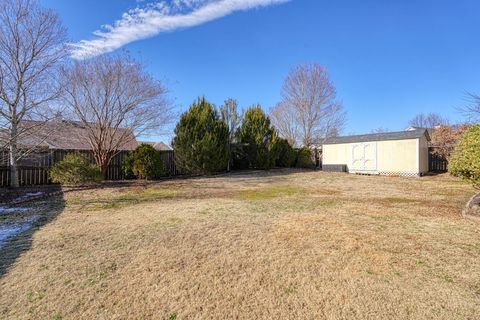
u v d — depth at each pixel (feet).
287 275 9.05
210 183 35.91
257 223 15.35
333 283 8.52
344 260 10.22
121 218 16.70
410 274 9.09
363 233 13.43
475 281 8.58
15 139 28.50
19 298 7.68
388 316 6.82
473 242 12.09
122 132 40.93
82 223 15.56
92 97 36.47
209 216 17.08
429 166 50.96
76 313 6.99
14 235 13.35
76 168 31.71
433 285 8.34
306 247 11.57
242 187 32.04
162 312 7.06
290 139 87.81
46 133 31.48
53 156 35.35
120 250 11.25
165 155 46.16
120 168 40.78
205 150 45.57
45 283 8.52
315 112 86.48
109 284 8.46
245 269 9.50
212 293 7.97
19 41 28.89
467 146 18.76
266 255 10.70
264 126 57.82
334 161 57.67
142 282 8.58
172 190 29.37
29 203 21.94
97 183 34.19
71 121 35.06
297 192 28.07
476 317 6.77
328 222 15.56
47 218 16.90
